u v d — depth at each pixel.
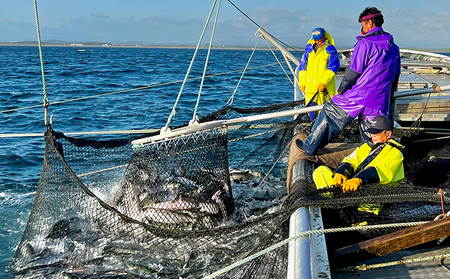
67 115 16.50
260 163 8.12
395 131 7.00
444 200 3.66
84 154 6.05
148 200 5.39
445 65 12.92
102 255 4.81
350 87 4.92
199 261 4.53
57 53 98.56
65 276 4.58
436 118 8.35
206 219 5.40
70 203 5.18
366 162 4.41
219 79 32.31
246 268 3.90
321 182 4.47
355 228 3.35
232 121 5.83
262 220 3.85
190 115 16.70
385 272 3.19
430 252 3.44
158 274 4.47
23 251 5.08
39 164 9.94
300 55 59.09
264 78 33.81
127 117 16.30
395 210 4.03
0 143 11.73
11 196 7.71
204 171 5.67
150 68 45.19
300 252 2.99
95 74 36.16
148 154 5.53
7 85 26.72
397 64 5.00
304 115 8.22
